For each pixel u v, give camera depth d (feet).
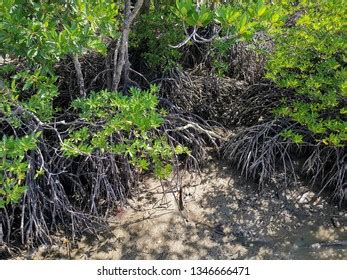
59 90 16.70
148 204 15.16
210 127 17.66
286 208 14.87
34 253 13.70
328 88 14.92
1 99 11.52
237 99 18.75
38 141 12.67
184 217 14.61
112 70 15.93
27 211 13.94
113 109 12.65
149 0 16.83
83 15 11.02
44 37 10.89
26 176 13.50
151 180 16.06
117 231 14.29
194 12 9.75
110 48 16.17
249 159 15.71
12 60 16.24
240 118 18.43
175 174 15.96
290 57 15.16
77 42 10.95
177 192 15.43
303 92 14.71
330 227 14.17
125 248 13.78
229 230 14.20
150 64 17.42
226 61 19.99
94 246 13.92
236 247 13.66
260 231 14.14
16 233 13.99
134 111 11.08
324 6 14.93
